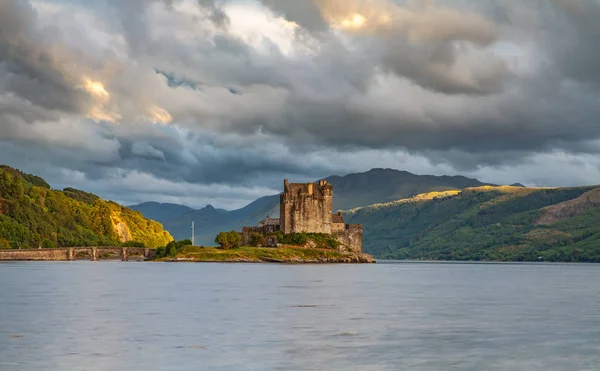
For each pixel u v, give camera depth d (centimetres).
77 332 7056
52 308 9288
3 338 6669
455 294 12694
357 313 8962
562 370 5488
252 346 6338
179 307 9512
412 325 7812
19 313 8669
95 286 13725
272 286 14062
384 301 10825
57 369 5344
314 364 5616
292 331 7238
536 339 6888
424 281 17838
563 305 10444
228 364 5572
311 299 10962
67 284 14312
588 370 5488
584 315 8975
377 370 5431
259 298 11044
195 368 5419
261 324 7744
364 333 7162
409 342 6644
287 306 9775
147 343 6438
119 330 7212
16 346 6247
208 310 9138
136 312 8844
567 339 6900
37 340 6562
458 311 9388
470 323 8050
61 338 6681
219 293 12031
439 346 6450
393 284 15950
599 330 7525
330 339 6762
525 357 5972
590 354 6116
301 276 18525
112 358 5753
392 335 7056
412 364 5659
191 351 6072
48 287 13362
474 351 6219
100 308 9319
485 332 7319
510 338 6938
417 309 9588
